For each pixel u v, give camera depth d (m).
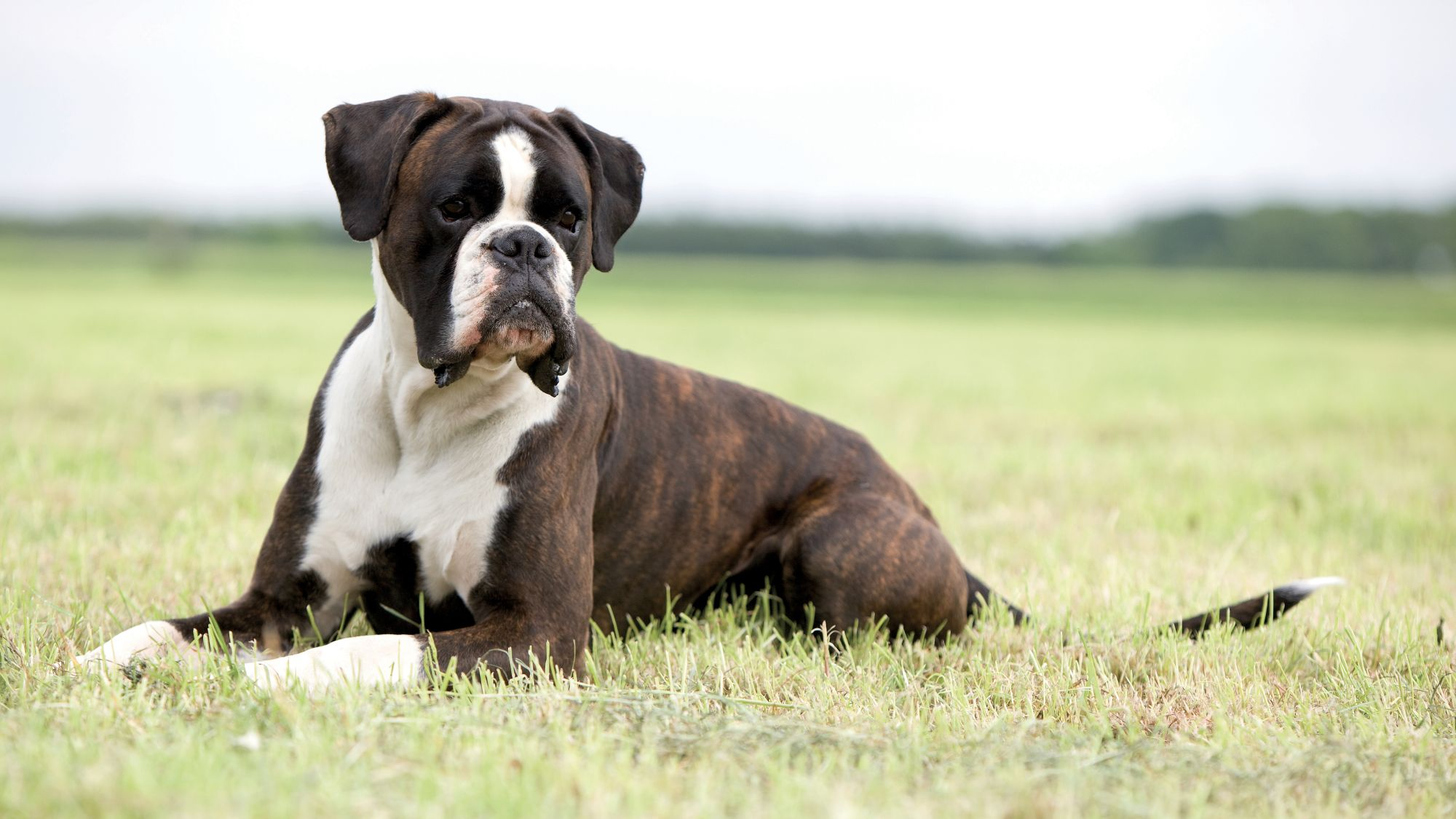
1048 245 130.00
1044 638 7.18
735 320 44.97
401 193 5.85
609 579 6.91
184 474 10.73
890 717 5.50
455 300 5.59
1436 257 127.81
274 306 42.00
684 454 7.07
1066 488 12.00
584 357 6.56
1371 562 9.41
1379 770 4.98
